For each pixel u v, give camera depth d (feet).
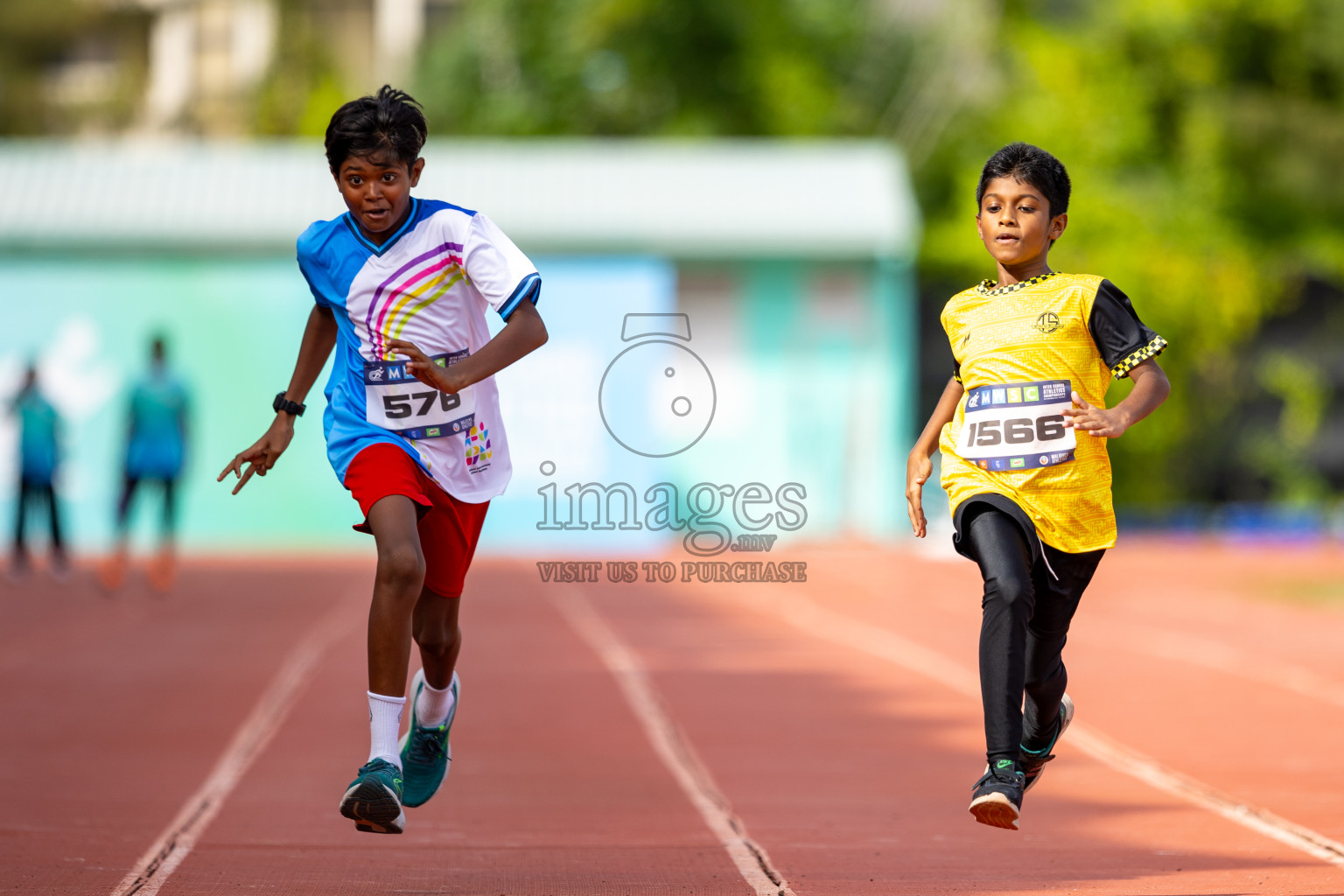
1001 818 46.19
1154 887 51.42
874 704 100.07
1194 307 339.98
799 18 435.12
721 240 281.13
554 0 416.26
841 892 50.93
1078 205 344.08
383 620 48.91
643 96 419.13
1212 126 353.72
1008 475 49.93
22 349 276.21
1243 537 310.86
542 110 416.46
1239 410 355.97
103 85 535.60
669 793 70.23
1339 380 356.38
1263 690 108.17
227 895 49.78
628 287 270.26
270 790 69.97
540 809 66.08
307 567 227.81
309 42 484.74
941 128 416.26
